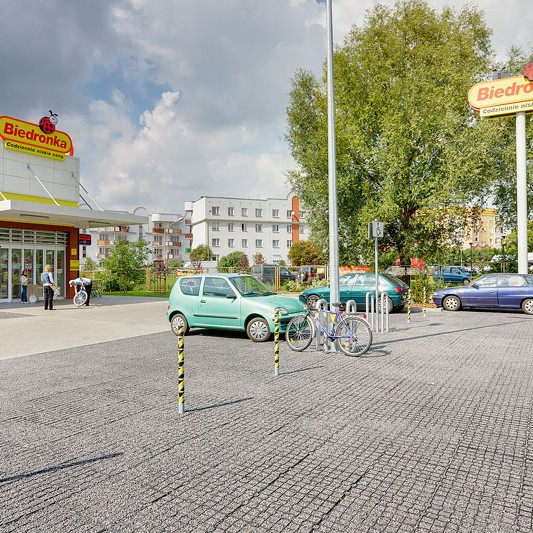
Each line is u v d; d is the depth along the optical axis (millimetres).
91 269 41656
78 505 3246
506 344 9586
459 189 19859
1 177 20422
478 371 7180
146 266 35188
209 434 4598
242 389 6230
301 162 27469
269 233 84812
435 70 22672
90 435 4609
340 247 25266
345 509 3158
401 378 6773
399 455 4059
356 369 7383
